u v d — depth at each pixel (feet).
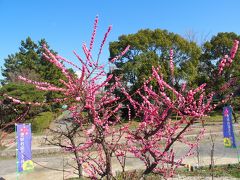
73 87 11.26
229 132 36.01
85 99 11.43
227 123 36.06
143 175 12.70
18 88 77.10
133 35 111.75
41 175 40.47
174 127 13.04
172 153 14.83
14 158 56.08
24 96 71.31
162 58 110.93
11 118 38.17
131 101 14.26
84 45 11.62
